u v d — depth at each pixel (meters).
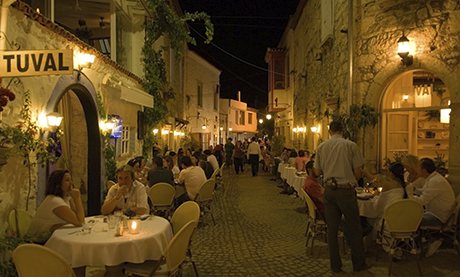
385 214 5.14
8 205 4.60
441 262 5.59
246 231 7.65
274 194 12.69
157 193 7.60
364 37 8.80
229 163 23.45
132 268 4.18
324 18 12.57
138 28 11.20
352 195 5.24
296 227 7.96
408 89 8.64
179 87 18.89
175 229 5.17
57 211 4.59
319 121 13.80
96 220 5.06
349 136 8.91
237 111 39.06
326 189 5.34
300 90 19.28
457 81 7.37
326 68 12.45
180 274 4.30
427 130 9.11
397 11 8.20
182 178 8.55
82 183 8.27
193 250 6.36
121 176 5.65
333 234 5.30
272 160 19.72
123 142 10.16
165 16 11.45
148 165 11.45
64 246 4.07
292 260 5.82
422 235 5.75
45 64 4.17
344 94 9.97
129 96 8.59
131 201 5.68
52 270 3.33
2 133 4.39
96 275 5.17
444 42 7.55
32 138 4.92
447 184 5.84
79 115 8.34
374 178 7.34
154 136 12.16
